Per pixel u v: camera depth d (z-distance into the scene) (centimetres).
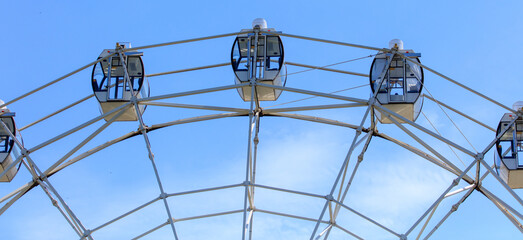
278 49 3847
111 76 3925
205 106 3825
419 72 3862
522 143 3866
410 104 3809
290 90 3694
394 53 3812
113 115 3881
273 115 3869
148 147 3678
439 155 3666
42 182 3769
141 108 3938
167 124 3872
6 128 3756
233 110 3822
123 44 3956
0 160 3859
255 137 3819
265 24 3912
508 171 3850
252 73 3756
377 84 3844
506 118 3894
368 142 3812
